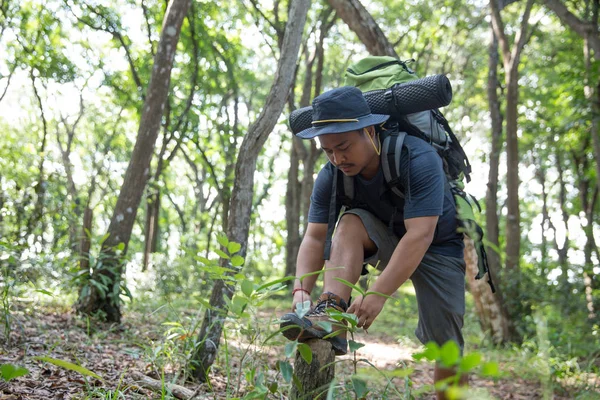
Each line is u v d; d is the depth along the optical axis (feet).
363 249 10.38
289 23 15.58
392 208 10.43
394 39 71.00
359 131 9.58
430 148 10.03
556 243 79.10
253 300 8.76
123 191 25.80
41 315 22.52
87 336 18.43
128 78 66.39
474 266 34.83
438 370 10.48
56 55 63.82
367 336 36.37
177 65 64.13
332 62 79.87
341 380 14.53
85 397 10.85
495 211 47.42
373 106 10.36
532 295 35.63
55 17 59.06
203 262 9.39
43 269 22.43
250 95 81.87
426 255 10.88
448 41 73.92
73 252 26.53
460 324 11.34
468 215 10.81
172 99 62.49
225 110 76.64
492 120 50.14
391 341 34.60
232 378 15.11
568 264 40.09
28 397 11.23
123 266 24.99
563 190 78.79
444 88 10.05
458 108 82.58
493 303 35.09
